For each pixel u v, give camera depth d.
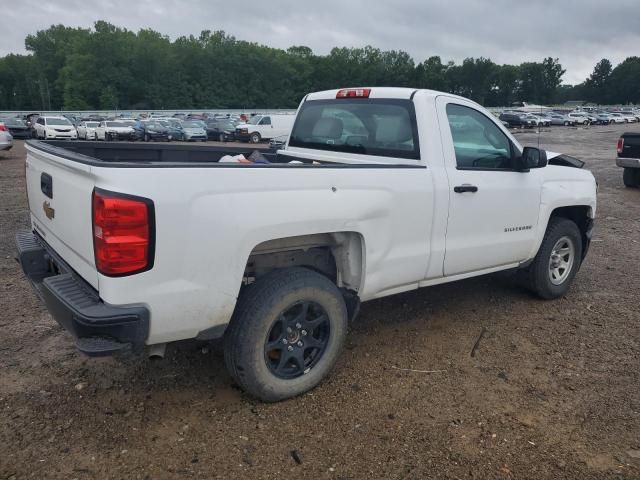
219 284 2.93
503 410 3.39
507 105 114.62
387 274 3.75
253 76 114.31
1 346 4.06
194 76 112.75
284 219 3.11
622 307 5.20
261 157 4.99
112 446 2.96
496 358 4.09
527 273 5.15
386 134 4.19
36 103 117.12
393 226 3.68
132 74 107.94
